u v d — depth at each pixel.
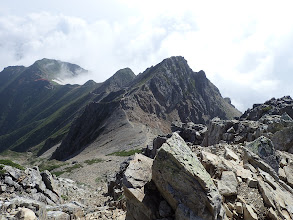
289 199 16.36
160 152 13.62
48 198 26.12
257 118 63.97
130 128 143.50
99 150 121.31
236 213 14.19
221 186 15.86
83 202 32.19
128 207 14.38
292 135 28.98
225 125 43.41
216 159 20.33
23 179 25.70
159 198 13.65
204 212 11.94
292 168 22.83
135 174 14.57
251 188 16.38
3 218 13.01
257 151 22.12
